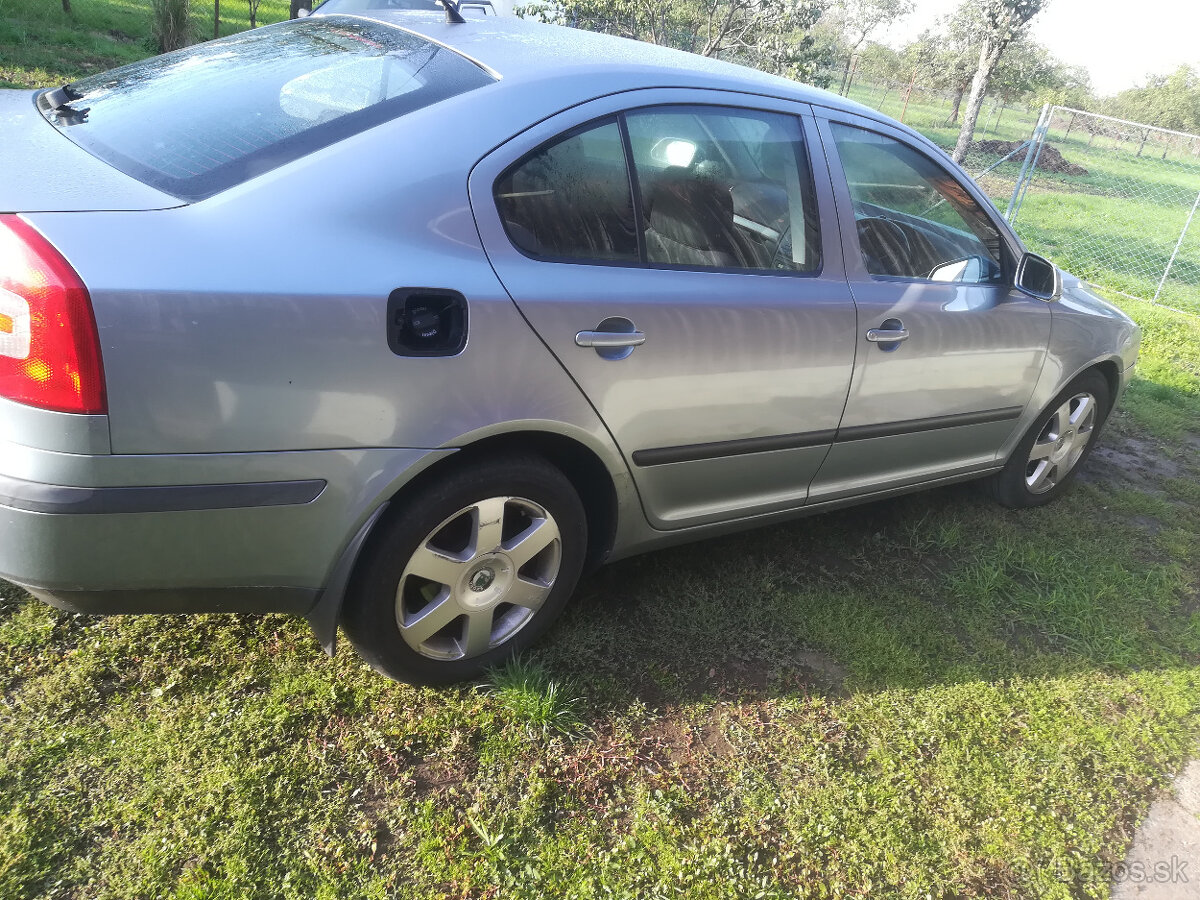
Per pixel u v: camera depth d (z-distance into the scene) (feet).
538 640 8.37
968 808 7.33
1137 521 13.21
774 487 9.25
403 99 6.75
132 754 6.48
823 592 9.90
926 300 9.65
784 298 8.33
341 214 6.02
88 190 5.73
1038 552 11.59
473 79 7.04
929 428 10.36
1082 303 12.14
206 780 6.36
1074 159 81.05
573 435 7.14
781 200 8.60
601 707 7.72
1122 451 16.07
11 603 7.73
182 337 5.36
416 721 7.20
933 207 10.17
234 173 6.03
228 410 5.58
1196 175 81.66
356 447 6.07
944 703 8.48
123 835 5.90
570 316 6.84
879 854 6.76
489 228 6.57
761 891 6.28
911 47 113.19
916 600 10.11
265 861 5.90
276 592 6.34
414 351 6.13
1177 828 7.55
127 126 6.88
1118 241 42.47
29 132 6.90
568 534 7.68
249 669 7.42
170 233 5.52
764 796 7.09
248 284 5.54
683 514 8.64
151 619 7.79
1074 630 10.07
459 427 6.45
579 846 6.39
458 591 7.17
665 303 7.44
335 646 6.66
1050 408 12.09
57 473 5.29
